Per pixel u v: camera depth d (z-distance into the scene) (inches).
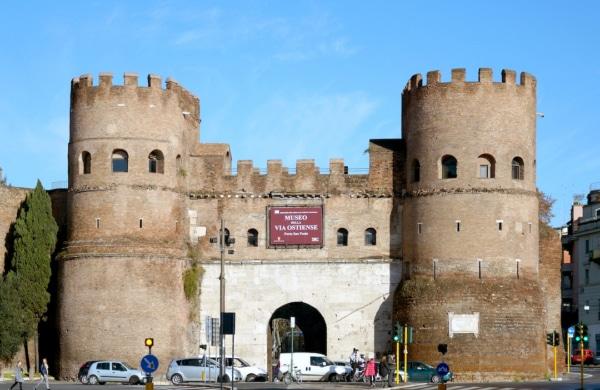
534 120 3627.0
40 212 3762.3
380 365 3216.0
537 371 3464.6
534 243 3567.9
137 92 3599.9
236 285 3715.6
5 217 3875.5
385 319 3661.4
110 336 3496.6
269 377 3708.2
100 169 3570.4
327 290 3688.5
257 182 3752.5
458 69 3538.4
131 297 3513.8
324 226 3718.0
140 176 3575.3
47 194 3794.3
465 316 3435.0
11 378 3683.6
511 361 3422.7
